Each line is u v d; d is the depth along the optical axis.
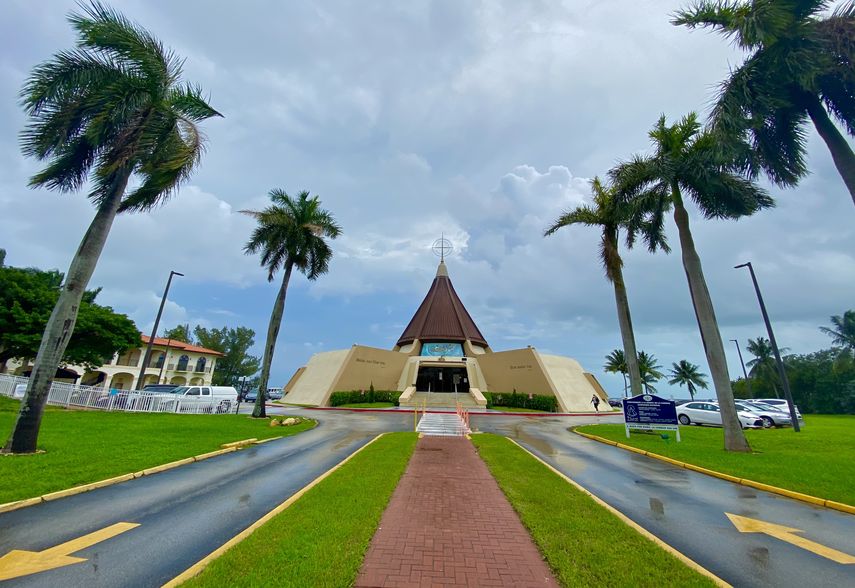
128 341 29.11
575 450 13.59
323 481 7.76
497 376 42.56
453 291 54.75
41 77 10.02
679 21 11.59
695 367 67.88
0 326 23.52
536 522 5.70
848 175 10.12
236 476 8.69
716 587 3.97
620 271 19.55
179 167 11.80
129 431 13.51
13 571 4.29
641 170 16.06
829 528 6.30
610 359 63.94
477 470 9.28
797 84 10.70
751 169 12.81
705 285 14.78
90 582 4.09
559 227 20.86
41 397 9.67
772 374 55.06
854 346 47.44
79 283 10.50
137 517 6.02
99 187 12.06
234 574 3.98
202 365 50.94
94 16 10.29
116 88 10.37
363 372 40.41
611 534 5.29
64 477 7.54
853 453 12.59
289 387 47.38
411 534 5.27
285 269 22.89
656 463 11.47
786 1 9.77
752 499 7.84
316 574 4.01
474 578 4.12
